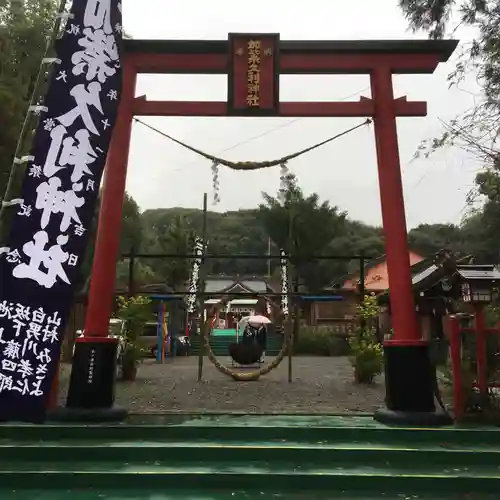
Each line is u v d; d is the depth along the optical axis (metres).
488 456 5.70
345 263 38.22
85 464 5.55
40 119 6.62
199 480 5.20
